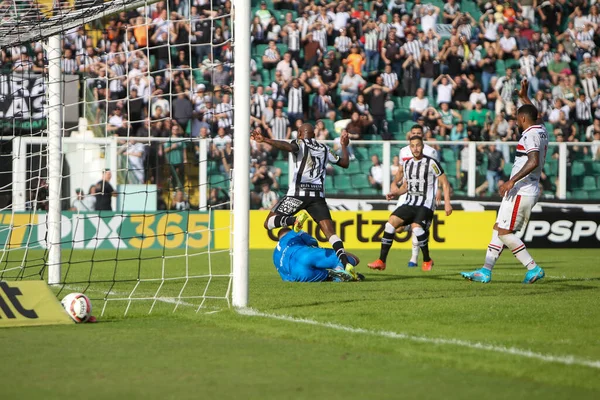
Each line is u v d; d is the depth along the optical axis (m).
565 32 56.16
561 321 15.81
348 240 43.56
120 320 16.20
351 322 15.58
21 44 24.77
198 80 49.38
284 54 52.75
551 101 54.09
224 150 43.72
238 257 17.88
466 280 25.61
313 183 23.23
